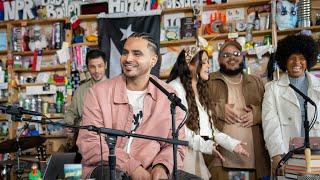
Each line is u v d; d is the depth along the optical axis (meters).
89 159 1.86
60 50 4.31
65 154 1.86
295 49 2.65
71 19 4.34
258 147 2.74
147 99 1.99
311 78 2.62
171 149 1.92
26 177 3.30
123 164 1.79
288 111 2.58
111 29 4.23
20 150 3.47
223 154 2.72
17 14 4.57
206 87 2.72
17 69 4.43
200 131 2.52
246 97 2.83
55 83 4.39
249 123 2.75
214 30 4.01
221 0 4.05
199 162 2.51
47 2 4.51
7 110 1.56
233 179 2.70
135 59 1.93
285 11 3.79
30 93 4.43
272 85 2.71
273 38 3.78
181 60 2.66
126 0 4.32
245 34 3.91
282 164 1.98
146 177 1.75
